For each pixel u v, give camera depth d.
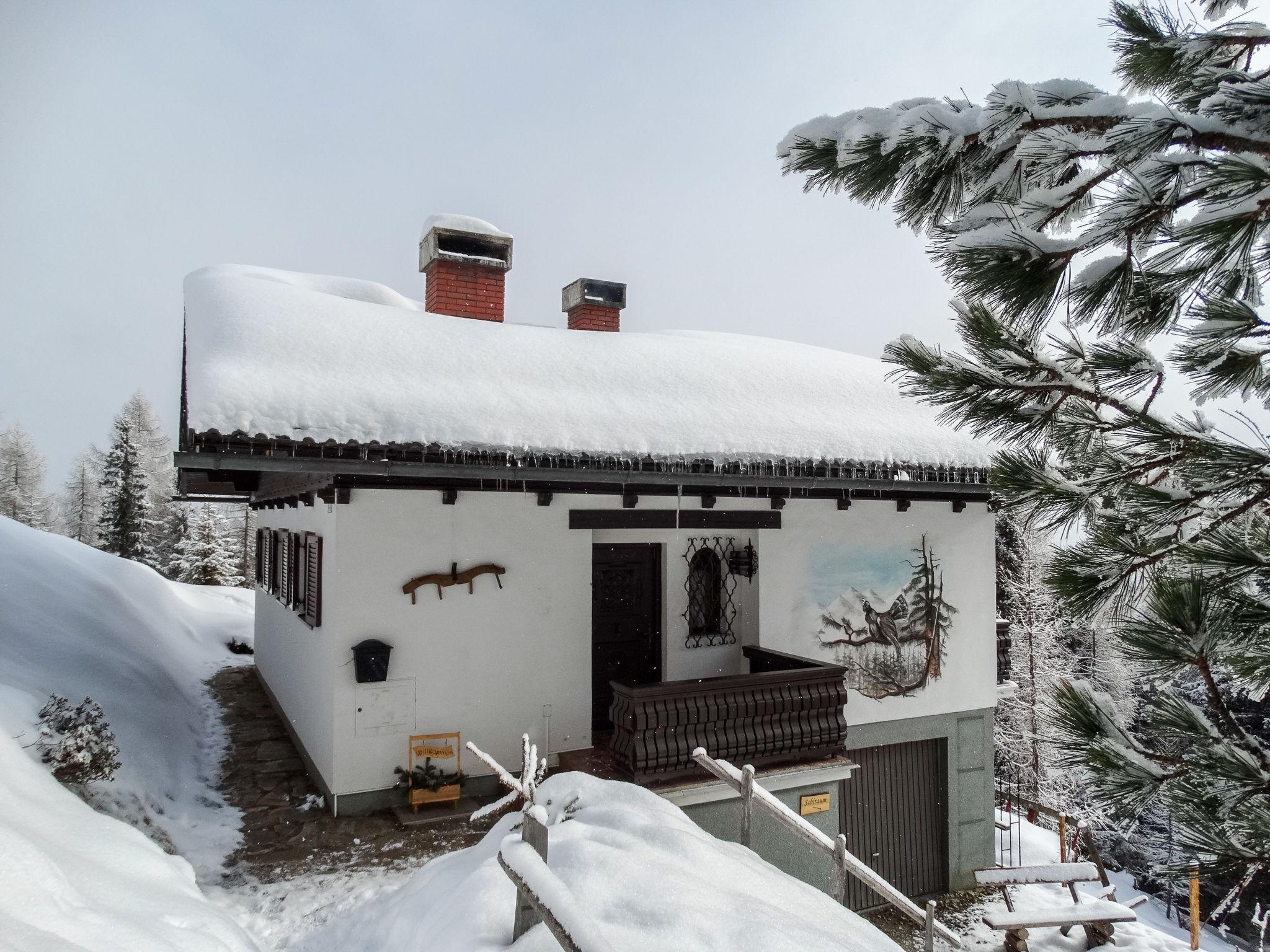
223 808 6.98
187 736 9.23
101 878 3.97
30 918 3.02
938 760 9.52
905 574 9.28
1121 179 1.84
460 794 6.99
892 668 9.13
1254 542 2.18
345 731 6.66
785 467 7.61
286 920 4.92
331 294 10.16
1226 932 14.05
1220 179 1.61
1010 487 2.49
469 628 7.16
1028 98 1.86
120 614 12.87
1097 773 2.10
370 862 5.78
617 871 3.80
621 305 11.71
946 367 2.44
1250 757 1.98
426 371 7.30
